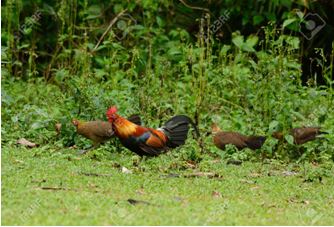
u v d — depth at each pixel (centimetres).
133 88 1634
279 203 1043
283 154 1410
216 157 1392
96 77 1714
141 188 1075
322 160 1385
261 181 1188
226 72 1684
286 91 1499
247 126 1491
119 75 1678
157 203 977
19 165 1177
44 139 1419
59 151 1344
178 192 1063
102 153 1323
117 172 1184
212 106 1625
